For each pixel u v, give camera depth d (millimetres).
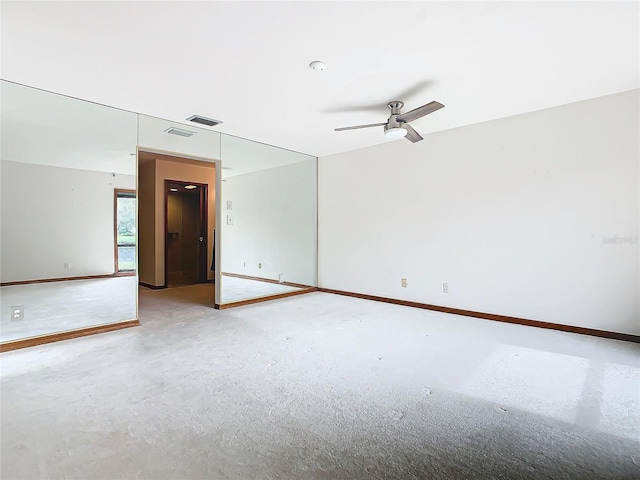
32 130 3340
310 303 5195
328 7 2082
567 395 2311
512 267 4098
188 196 9094
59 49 2564
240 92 3340
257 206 5293
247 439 1829
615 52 2625
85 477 1544
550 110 3807
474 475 1573
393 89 3281
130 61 2740
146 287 6547
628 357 2973
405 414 2076
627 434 1875
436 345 3289
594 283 3590
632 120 3355
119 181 3906
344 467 1622
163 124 4207
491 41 2471
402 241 5102
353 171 5711
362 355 3025
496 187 4199
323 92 3342
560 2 2045
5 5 2049
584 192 3627
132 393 2324
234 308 4840
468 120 4234
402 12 2137
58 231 3574
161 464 1632
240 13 2137
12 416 2033
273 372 2666
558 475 1573
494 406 2168
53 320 3512
